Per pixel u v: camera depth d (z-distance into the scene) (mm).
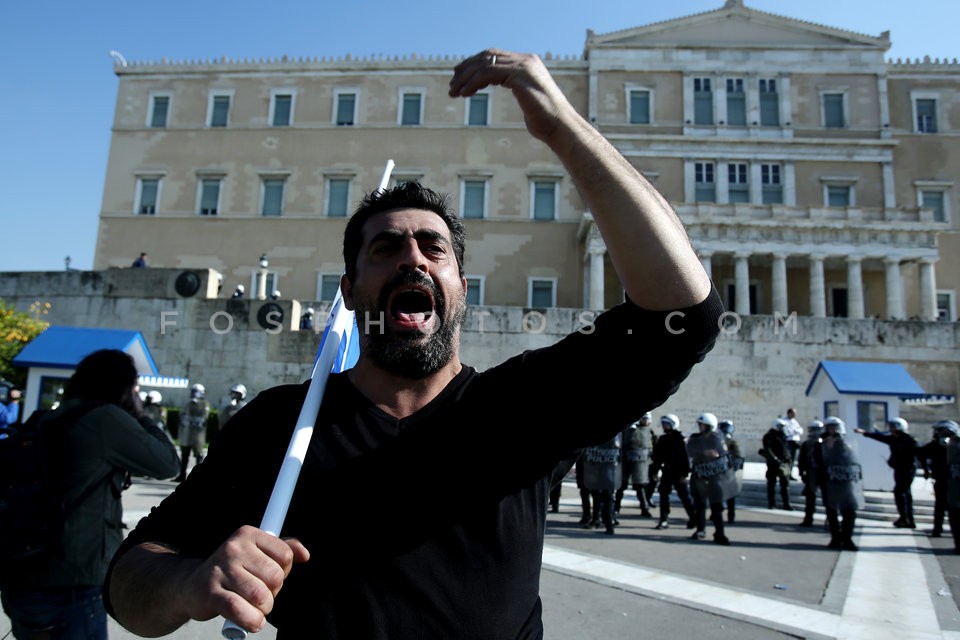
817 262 34594
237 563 1385
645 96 40906
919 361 25969
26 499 3320
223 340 26188
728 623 6508
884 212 34844
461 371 2160
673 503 17047
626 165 1689
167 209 41812
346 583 1689
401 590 1671
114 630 5871
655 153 39625
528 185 40625
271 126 42219
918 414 25953
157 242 41406
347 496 1791
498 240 40062
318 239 40781
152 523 1901
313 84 42750
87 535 3455
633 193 1642
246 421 2066
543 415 1896
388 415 1962
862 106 39875
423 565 1700
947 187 39156
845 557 10234
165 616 1521
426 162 41281
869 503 15961
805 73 40344
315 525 1771
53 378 12789
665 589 7754
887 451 17500
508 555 1764
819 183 39062
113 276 27266
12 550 3258
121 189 42219
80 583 3408
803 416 25453
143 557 1710
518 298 39438
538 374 1975
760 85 40625
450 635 1644
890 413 18094
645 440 14523
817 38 41031
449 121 41750
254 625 1334
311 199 41375
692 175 39375
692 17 41219
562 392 1888
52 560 3346
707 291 1734
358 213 2199
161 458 3820
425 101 42125
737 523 13617
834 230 34656
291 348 25750
